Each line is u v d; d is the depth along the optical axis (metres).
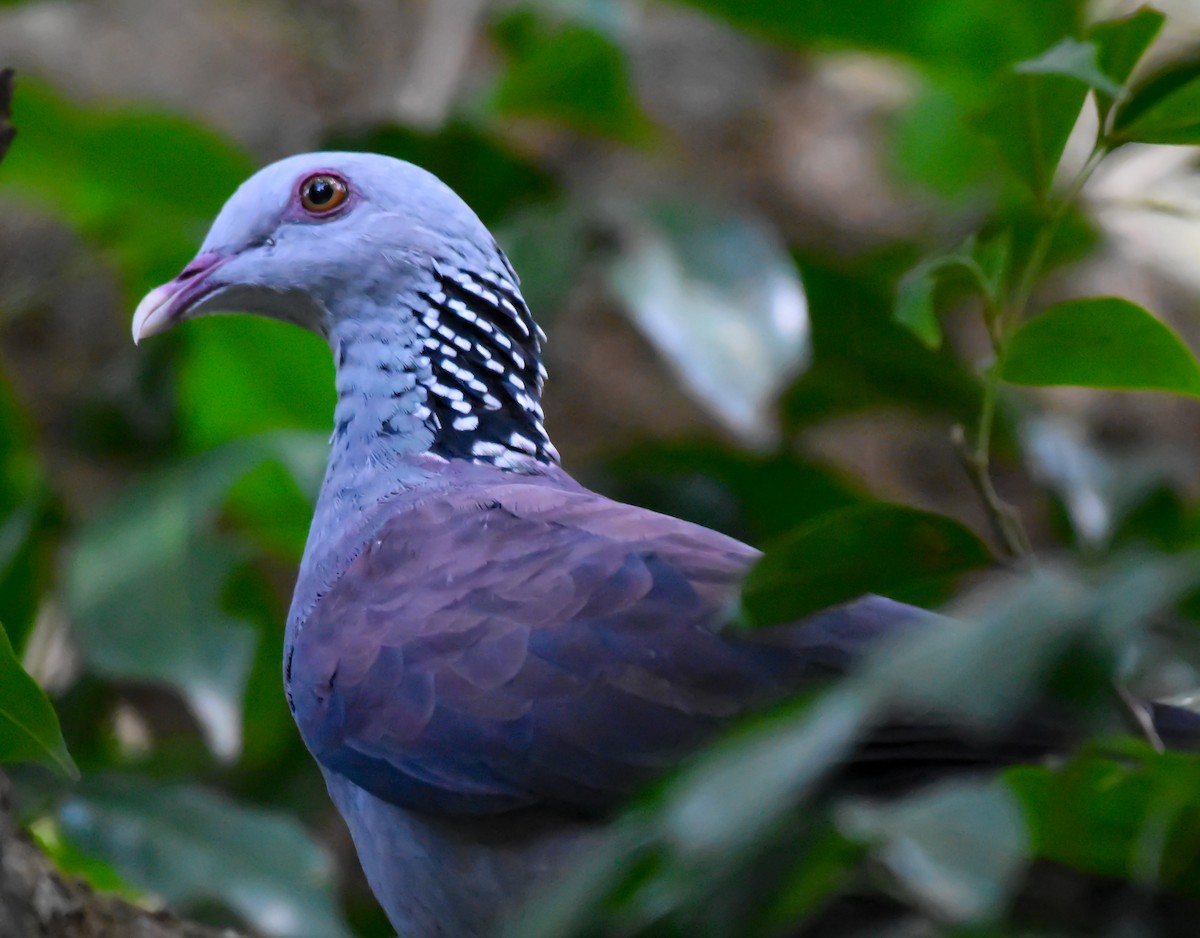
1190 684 6.82
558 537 6.95
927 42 11.59
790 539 5.42
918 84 15.42
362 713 6.78
